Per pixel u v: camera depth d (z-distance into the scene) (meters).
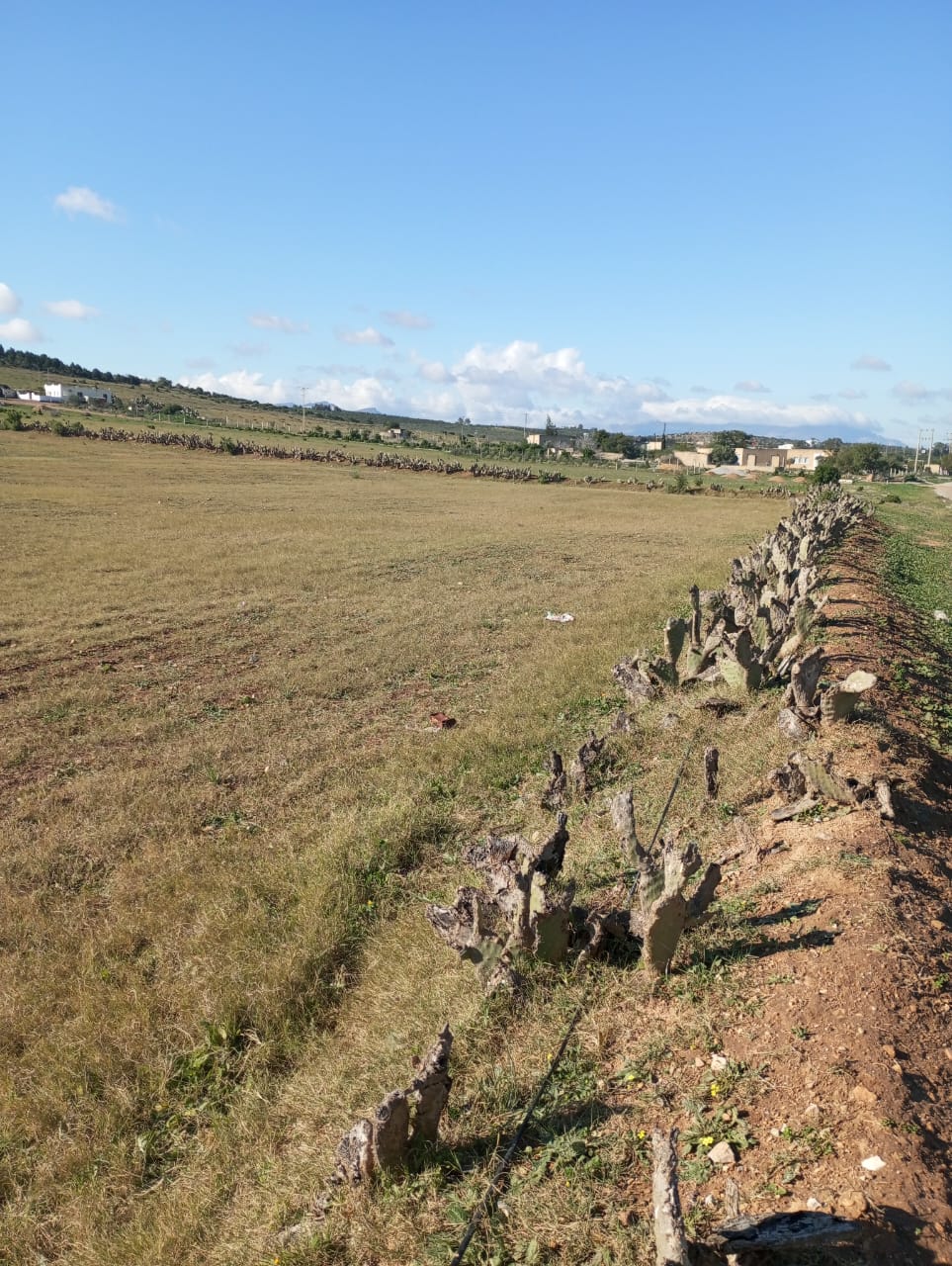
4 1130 4.54
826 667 10.24
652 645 13.51
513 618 16.53
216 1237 3.77
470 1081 4.17
